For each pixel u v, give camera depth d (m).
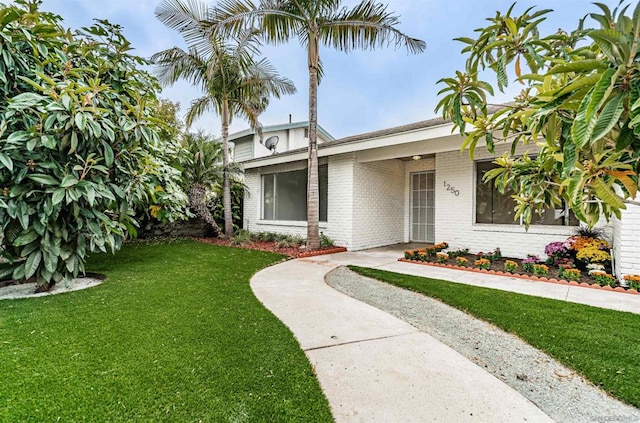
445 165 7.82
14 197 3.64
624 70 0.94
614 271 5.11
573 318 3.31
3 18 3.44
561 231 6.20
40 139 3.57
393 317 3.51
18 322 3.12
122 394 1.98
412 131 6.88
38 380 2.11
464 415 1.90
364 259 7.20
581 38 1.60
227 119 10.89
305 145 18.38
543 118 1.33
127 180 4.70
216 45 9.40
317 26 7.69
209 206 11.94
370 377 2.29
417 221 10.14
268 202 11.59
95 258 6.89
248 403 1.95
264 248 8.72
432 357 2.60
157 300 3.89
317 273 5.73
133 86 5.14
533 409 1.95
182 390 2.05
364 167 8.88
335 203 8.99
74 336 2.81
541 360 2.54
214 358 2.47
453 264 6.24
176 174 7.32
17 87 3.96
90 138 3.85
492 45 1.61
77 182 3.77
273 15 7.45
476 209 7.40
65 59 4.12
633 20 0.93
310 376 2.27
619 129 1.15
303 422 1.80
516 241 6.74
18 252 4.22
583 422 1.83
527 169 1.99
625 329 3.00
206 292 4.29
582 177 1.20
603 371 2.31
